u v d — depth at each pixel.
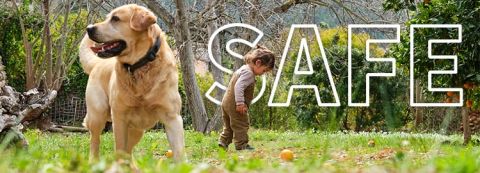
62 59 26.03
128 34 6.93
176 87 7.15
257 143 14.97
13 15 29.30
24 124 20.55
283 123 31.39
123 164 4.87
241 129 10.46
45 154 7.30
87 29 6.98
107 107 7.57
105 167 4.59
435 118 29.78
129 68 6.97
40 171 4.73
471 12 13.90
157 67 6.99
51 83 25.69
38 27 29.56
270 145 13.16
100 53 6.98
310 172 4.59
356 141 12.59
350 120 30.02
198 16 25.05
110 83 7.27
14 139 9.06
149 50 6.94
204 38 26.70
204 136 18.72
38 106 20.27
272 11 25.36
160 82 6.98
